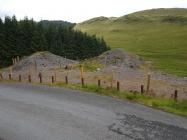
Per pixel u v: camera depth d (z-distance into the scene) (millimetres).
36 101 20531
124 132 13547
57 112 17266
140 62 49938
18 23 87312
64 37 100625
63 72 40438
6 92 24797
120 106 18812
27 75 40438
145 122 15195
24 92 24594
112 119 15688
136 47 188250
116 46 199875
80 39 106562
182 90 28625
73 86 27234
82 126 14484
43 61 55875
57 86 28000
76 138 12828
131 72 38906
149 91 25984
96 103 19672
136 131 13711
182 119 16156
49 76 37531
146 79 34031
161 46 185375
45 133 13586
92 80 32625
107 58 48656
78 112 17188
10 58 81250
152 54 147125
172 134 13367
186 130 14055
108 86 27688
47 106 18875
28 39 85250
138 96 21750
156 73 40969
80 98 21453
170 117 16453
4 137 13141
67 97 21875
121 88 27516
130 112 17234
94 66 44531
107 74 36875
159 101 20359
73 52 102438
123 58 48562
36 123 15180
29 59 56312
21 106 19062
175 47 177000
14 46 81750
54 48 95250
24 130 14086
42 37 88062
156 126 14523
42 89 26078
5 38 80375
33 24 90938
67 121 15375
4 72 50156
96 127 14312
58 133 13531
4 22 82312
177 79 36906
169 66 85500
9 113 17344
